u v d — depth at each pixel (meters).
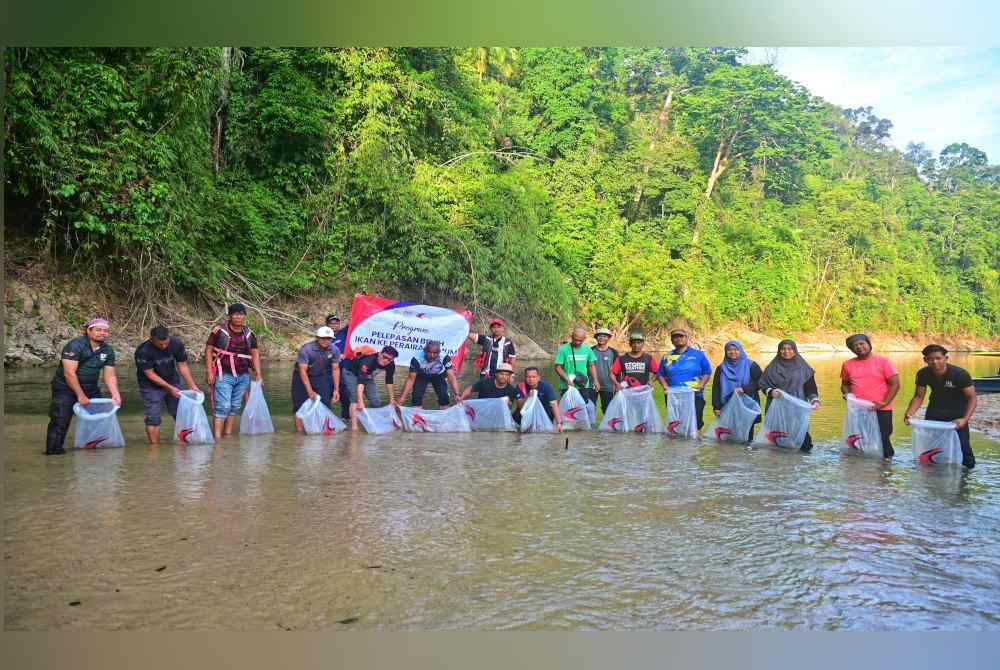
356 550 4.19
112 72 15.49
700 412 8.70
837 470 6.61
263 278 20.70
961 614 3.51
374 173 22.38
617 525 4.75
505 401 8.86
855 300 45.75
